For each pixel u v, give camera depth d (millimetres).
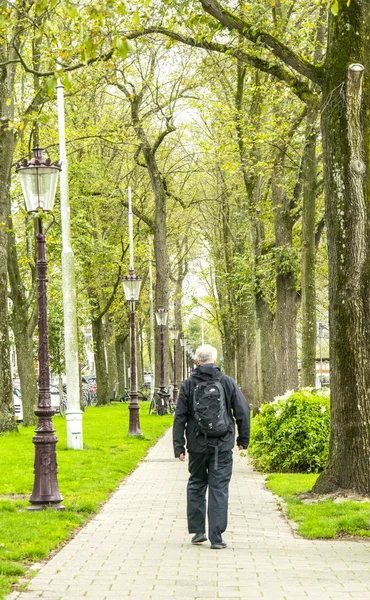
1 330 26844
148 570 7875
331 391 12461
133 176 47594
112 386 63156
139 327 71750
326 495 12234
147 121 40250
